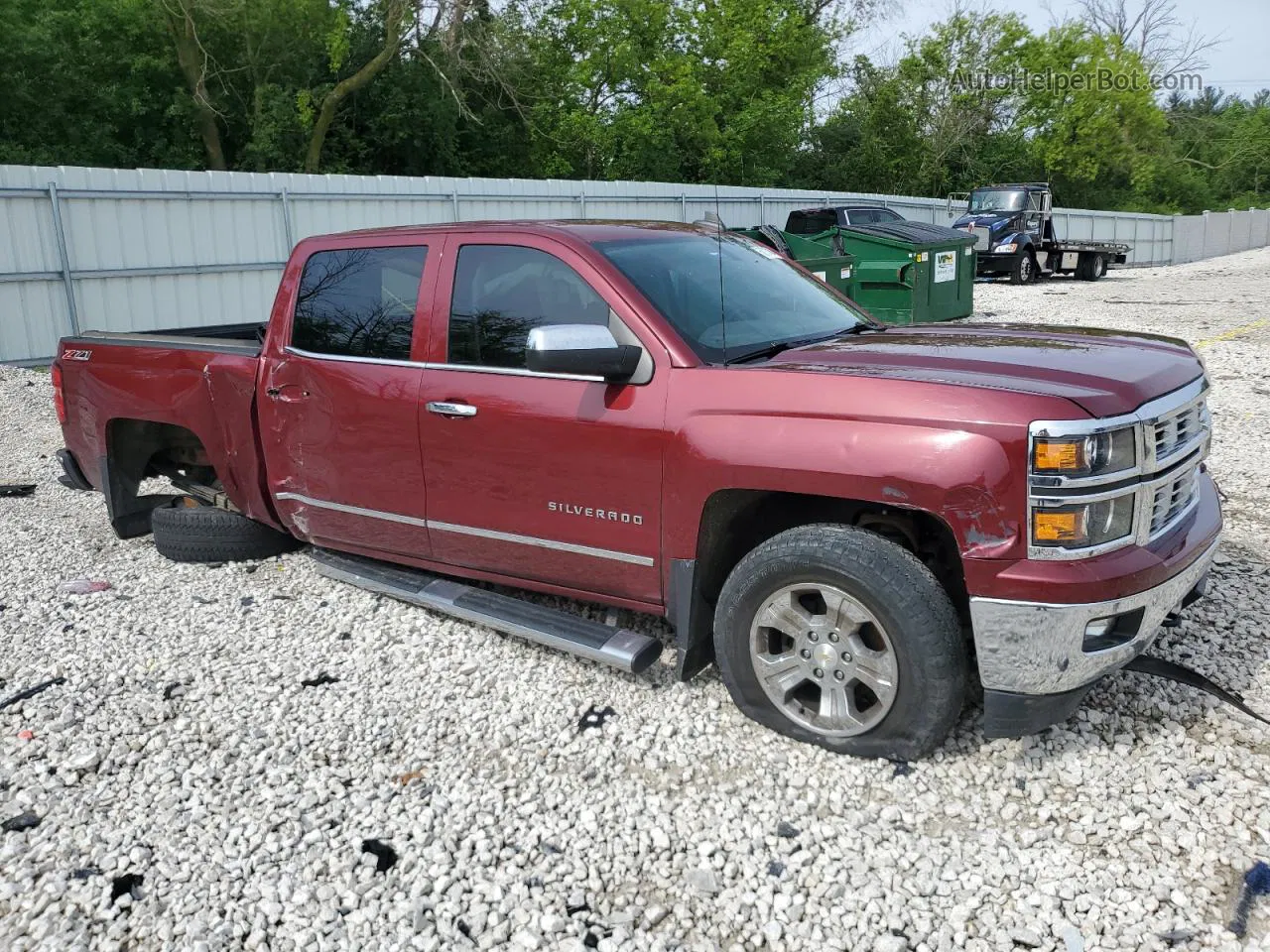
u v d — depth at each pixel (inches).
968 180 1931.6
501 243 160.4
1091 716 142.3
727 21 1541.6
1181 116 2768.2
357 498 179.5
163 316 607.2
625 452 142.9
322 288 183.0
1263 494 249.3
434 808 130.0
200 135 1100.5
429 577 183.2
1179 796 125.4
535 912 111.7
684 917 110.1
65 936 110.7
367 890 116.3
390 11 1060.5
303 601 199.2
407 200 713.0
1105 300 808.9
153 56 1070.4
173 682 166.7
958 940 104.9
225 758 143.7
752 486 131.9
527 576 163.6
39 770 142.3
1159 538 129.6
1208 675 152.9
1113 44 2007.9
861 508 138.9
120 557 230.1
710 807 128.0
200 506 228.5
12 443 376.5
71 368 227.3
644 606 151.8
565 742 144.3
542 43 1332.4
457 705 156.3
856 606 128.4
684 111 1353.3
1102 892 110.4
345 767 140.8
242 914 113.2
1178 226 1565.0
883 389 125.3
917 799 126.9
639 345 144.0
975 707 144.6
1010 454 117.0
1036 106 2021.4
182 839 126.7
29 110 1000.2
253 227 640.4
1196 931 104.2
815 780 131.6
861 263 599.8
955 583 137.7
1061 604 117.5
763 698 140.3
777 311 162.4
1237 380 413.4
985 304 790.5
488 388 156.9
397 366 168.7
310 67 1109.7
